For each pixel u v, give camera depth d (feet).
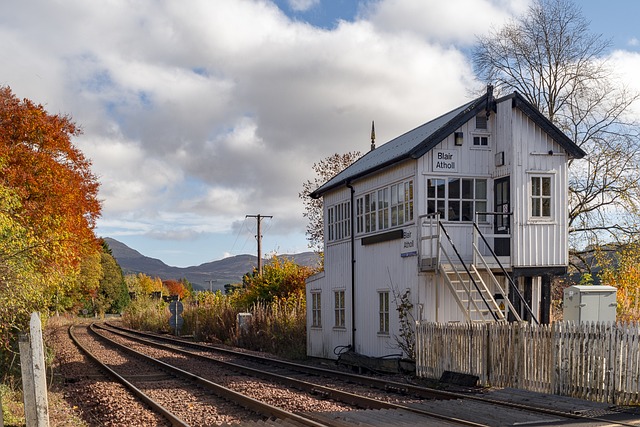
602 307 53.72
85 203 118.21
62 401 49.16
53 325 107.96
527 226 63.26
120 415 41.27
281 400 45.06
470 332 51.75
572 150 64.64
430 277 62.80
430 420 35.73
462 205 65.16
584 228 101.24
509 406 40.11
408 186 65.87
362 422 35.47
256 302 133.28
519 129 63.77
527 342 46.65
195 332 138.21
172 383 57.41
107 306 363.97
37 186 105.91
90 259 229.04
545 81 109.40
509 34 109.91
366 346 73.36
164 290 537.65
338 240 82.43
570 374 43.19
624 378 39.55
